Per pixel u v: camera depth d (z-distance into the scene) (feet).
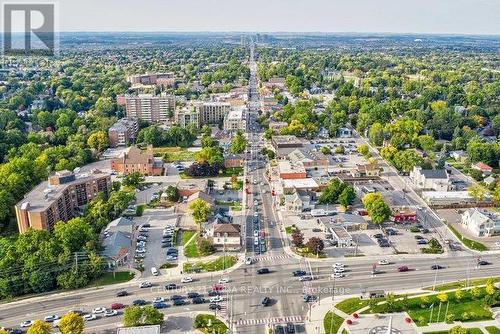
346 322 629.10
